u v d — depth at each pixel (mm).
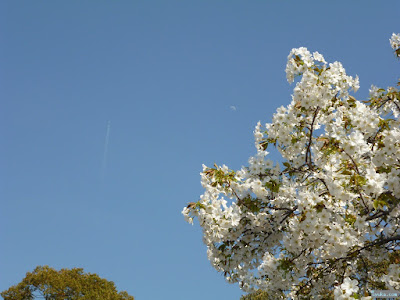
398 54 8180
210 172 6309
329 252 6148
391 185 5359
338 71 6473
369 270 7250
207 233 6164
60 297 21391
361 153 5492
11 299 20984
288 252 7008
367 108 6324
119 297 23516
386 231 6074
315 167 6504
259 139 7121
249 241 6703
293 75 6473
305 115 6805
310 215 5621
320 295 6988
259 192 6148
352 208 6078
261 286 7355
